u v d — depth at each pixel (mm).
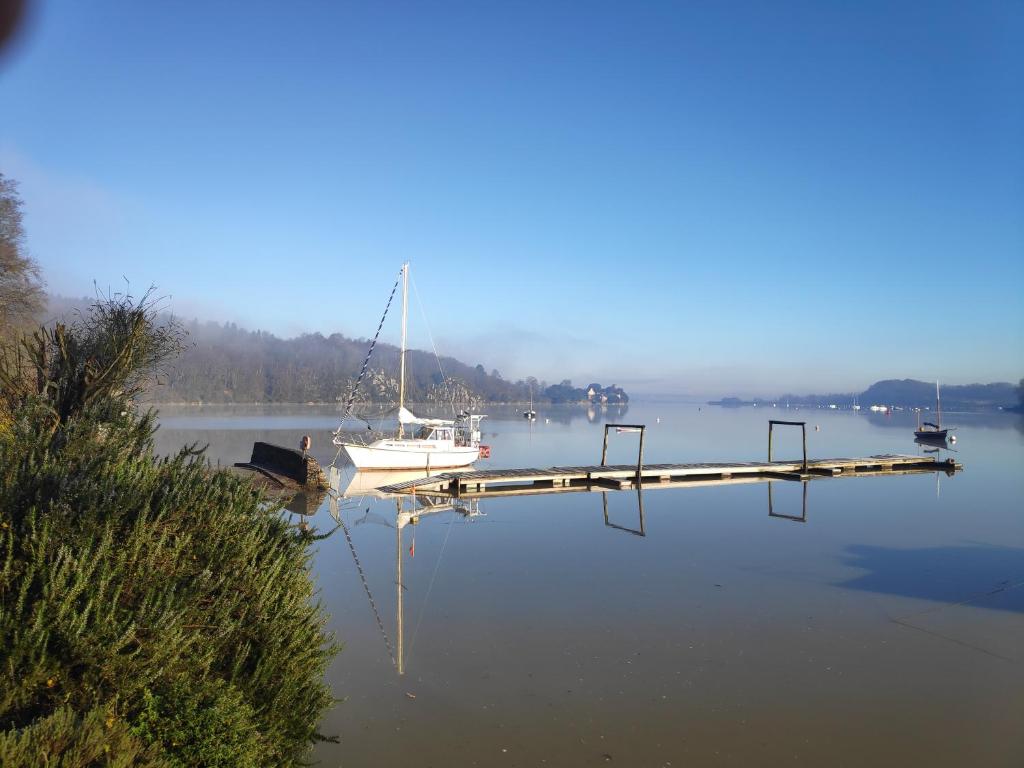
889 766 6504
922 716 7516
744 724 7309
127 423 9406
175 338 11797
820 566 14203
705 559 14844
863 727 7262
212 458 35656
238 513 7199
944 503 23359
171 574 5816
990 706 7762
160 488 6914
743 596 11977
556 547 16141
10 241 32656
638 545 16344
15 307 31797
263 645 6062
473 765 6414
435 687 8156
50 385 10000
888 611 11164
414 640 9719
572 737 7004
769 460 34531
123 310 11250
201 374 172125
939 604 11523
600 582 12891
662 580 13031
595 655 9203
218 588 6172
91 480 6328
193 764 4418
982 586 12648
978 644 9680
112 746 3932
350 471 36375
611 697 7926
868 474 32719
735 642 9719
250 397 182250
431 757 6559
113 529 5699
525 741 6906
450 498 24797
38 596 4777
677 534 17766
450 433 38812
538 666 8820
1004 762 6586
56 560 4875
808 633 10102
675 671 8672
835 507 22422
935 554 15406
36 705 4328
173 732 4457
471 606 11367
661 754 6672
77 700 4375
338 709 7555
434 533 17906
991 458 44469
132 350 10562
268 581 6465
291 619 6594
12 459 6488
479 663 8906
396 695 7941
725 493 26031
